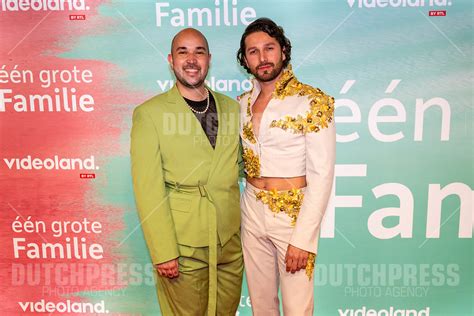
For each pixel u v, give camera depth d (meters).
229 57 1.48
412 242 1.59
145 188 1.26
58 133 1.54
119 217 1.60
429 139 1.52
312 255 1.30
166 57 1.48
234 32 1.47
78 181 1.57
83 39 1.48
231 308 1.47
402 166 1.54
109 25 1.47
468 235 1.59
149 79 1.50
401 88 1.49
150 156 1.26
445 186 1.55
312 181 1.23
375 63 1.48
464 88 1.49
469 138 1.52
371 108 1.50
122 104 1.51
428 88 1.49
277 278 1.46
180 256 1.33
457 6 1.44
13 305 1.68
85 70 1.50
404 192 1.56
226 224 1.33
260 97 1.30
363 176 1.55
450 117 1.50
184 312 1.39
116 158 1.55
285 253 1.31
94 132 1.54
